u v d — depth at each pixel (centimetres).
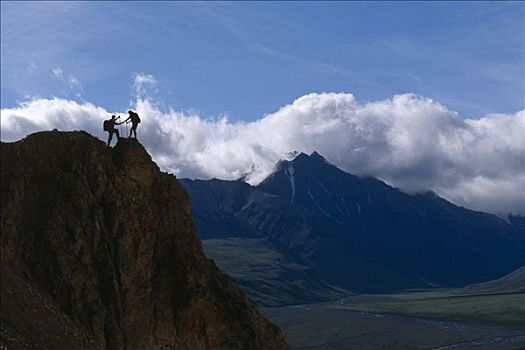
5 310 4669
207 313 5881
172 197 6488
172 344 5669
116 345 5294
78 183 5966
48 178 6022
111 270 5644
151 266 5956
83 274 5522
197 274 6047
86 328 5259
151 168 6475
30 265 5488
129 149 6431
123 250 5803
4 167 6028
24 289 5081
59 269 5469
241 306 6209
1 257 5412
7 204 5706
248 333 6056
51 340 4756
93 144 6347
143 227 6053
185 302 5828
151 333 5619
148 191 6362
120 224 5938
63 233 5650
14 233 5588
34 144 6241
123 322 5462
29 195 5875
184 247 6203
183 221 6475
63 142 6322
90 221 5803
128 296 5628
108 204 6031
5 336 4431
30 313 4853
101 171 6181
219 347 5841
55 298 5350
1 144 6188
